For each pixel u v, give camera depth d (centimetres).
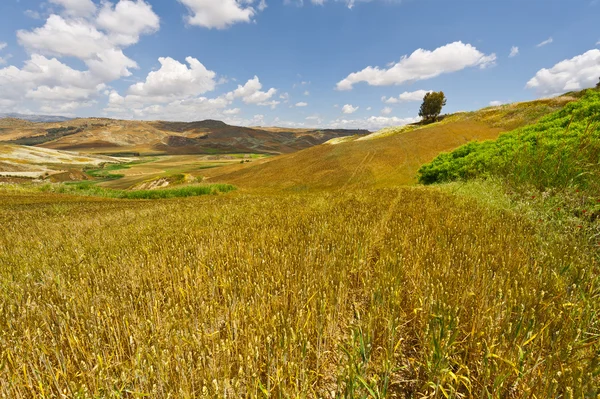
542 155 736
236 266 347
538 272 269
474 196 793
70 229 710
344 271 299
